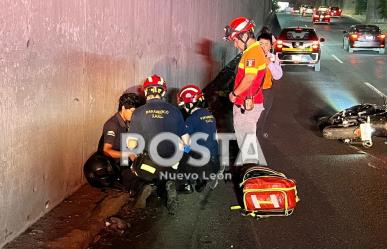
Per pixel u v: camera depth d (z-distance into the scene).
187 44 11.48
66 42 5.09
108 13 6.19
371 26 26.09
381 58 23.70
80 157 5.72
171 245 4.80
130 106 5.89
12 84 4.14
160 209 5.66
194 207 5.78
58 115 5.06
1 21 3.91
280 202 5.38
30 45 4.38
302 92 14.56
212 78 15.62
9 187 4.24
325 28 43.88
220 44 17.16
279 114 11.42
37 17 4.46
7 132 4.13
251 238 4.98
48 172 4.97
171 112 5.55
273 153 8.12
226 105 12.34
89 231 4.72
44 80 4.70
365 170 7.20
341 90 14.92
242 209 5.72
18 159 4.35
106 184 5.75
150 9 8.15
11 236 4.36
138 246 4.76
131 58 7.19
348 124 8.71
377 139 9.00
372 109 8.88
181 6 10.67
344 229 5.19
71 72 5.27
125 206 5.60
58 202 5.27
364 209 5.73
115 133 5.94
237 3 21.77
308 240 4.93
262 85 6.24
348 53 25.77
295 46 19.08
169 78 9.72
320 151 8.25
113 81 6.50
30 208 4.66
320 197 6.11
